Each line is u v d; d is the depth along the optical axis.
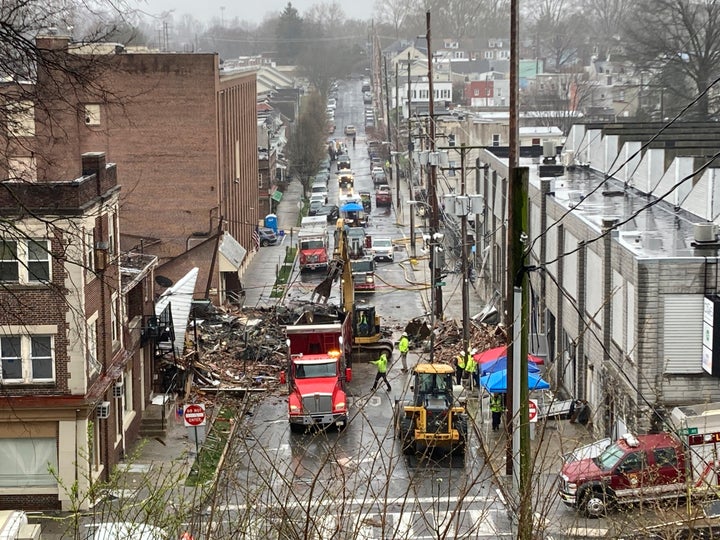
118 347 43.69
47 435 37.75
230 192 92.50
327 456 17.70
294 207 149.00
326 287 62.97
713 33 116.75
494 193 75.25
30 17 17.28
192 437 36.41
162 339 50.75
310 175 157.62
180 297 57.91
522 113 159.75
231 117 94.44
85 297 37.88
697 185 48.50
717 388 37.62
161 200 81.31
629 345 39.47
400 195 144.50
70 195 36.34
